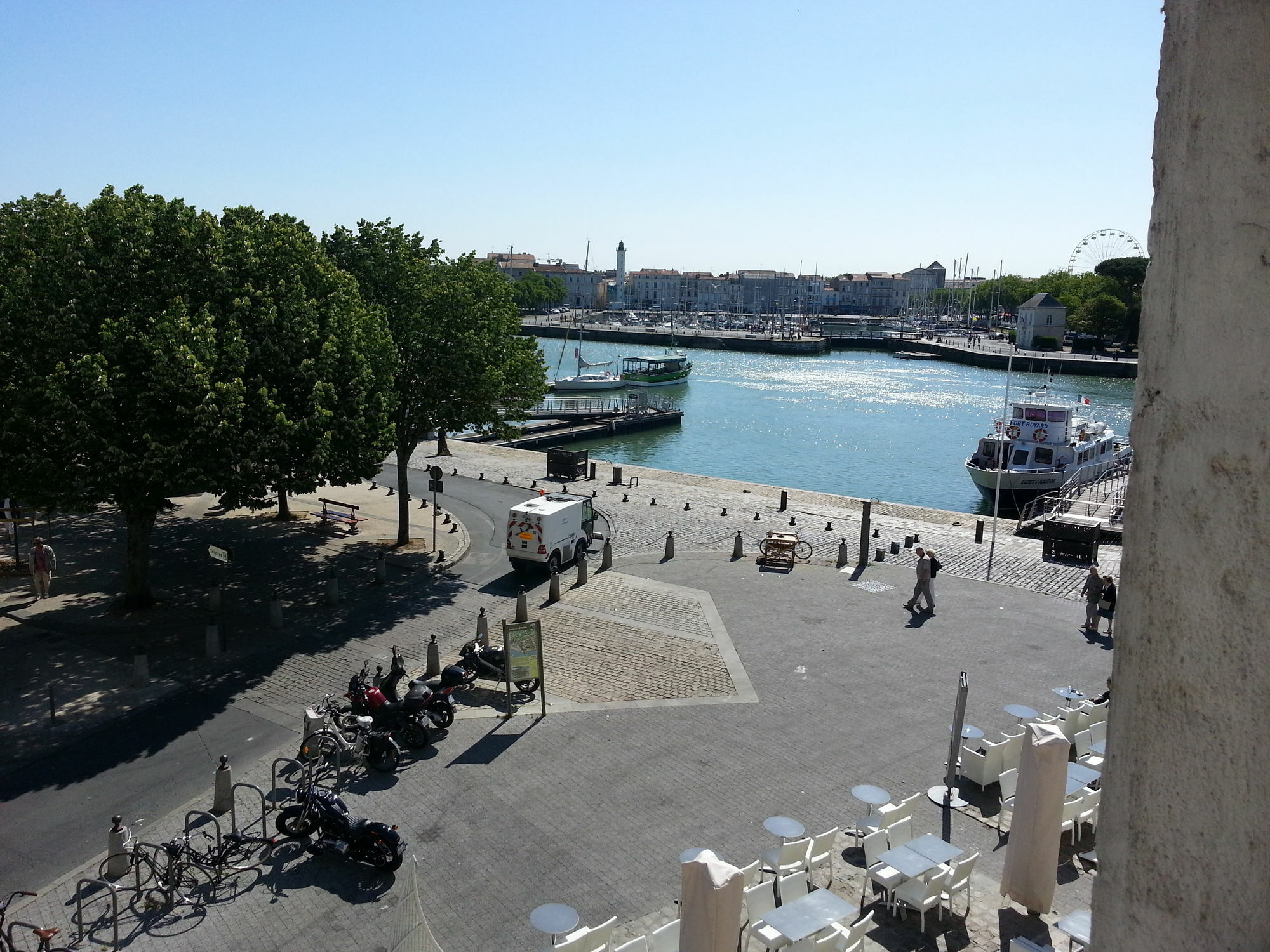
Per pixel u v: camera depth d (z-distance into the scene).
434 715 20.61
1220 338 2.80
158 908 14.48
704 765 19.25
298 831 16.08
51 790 18.00
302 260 30.41
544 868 15.57
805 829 16.58
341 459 29.11
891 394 130.00
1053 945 13.56
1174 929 2.94
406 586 31.12
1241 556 2.75
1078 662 25.53
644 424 93.75
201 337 24.92
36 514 37.56
